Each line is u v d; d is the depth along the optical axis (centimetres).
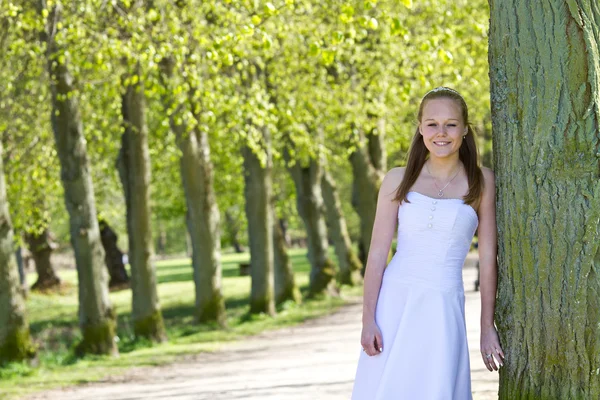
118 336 2325
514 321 497
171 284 4378
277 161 3669
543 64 478
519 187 489
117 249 4247
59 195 2791
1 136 2084
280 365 1533
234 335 2238
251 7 1352
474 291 2881
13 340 1664
